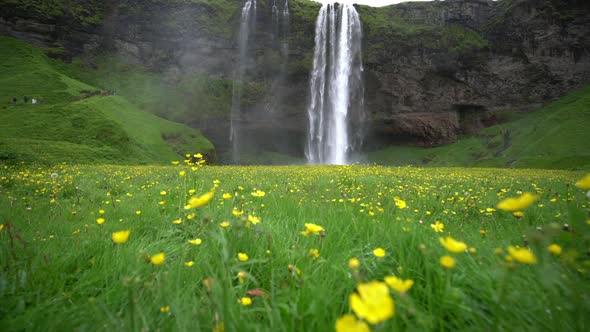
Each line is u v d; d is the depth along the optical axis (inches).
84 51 3457.2
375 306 20.9
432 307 51.1
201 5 3732.8
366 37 3339.1
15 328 50.1
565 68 3189.0
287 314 48.8
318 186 268.7
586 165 1617.9
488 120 3378.4
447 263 39.0
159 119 2696.9
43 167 671.8
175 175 435.5
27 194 236.8
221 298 49.0
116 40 3575.3
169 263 77.0
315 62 3385.8
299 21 3457.2
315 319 45.7
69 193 245.0
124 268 73.7
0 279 60.8
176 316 46.1
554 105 3125.0
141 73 3570.4
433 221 130.5
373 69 3319.4
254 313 55.1
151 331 45.4
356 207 147.9
